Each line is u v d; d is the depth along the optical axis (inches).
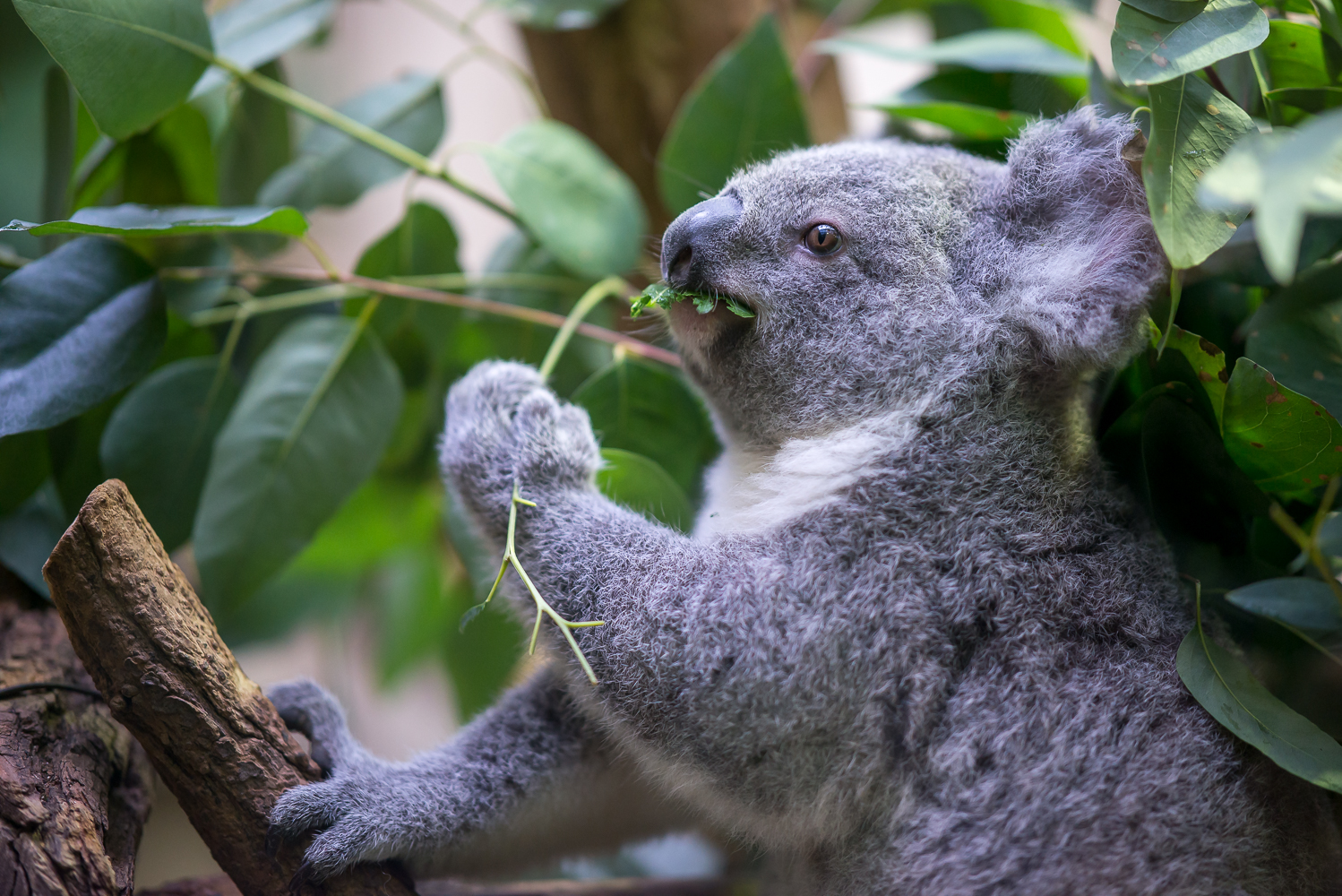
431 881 93.8
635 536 79.8
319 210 116.2
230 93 122.2
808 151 91.4
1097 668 73.0
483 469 86.0
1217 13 69.4
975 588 74.8
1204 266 78.2
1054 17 123.5
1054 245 80.8
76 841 72.7
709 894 103.7
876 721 72.4
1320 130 45.8
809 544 76.5
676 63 132.2
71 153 104.7
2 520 98.7
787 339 85.0
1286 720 69.3
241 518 97.9
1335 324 76.9
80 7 86.7
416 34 250.5
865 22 147.1
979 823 69.9
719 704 72.9
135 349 92.1
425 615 162.9
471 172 251.3
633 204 113.7
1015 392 81.0
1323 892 72.2
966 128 104.5
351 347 105.0
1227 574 82.4
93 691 86.8
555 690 89.7
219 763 71.9
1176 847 67.9
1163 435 81.3
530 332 126.0
